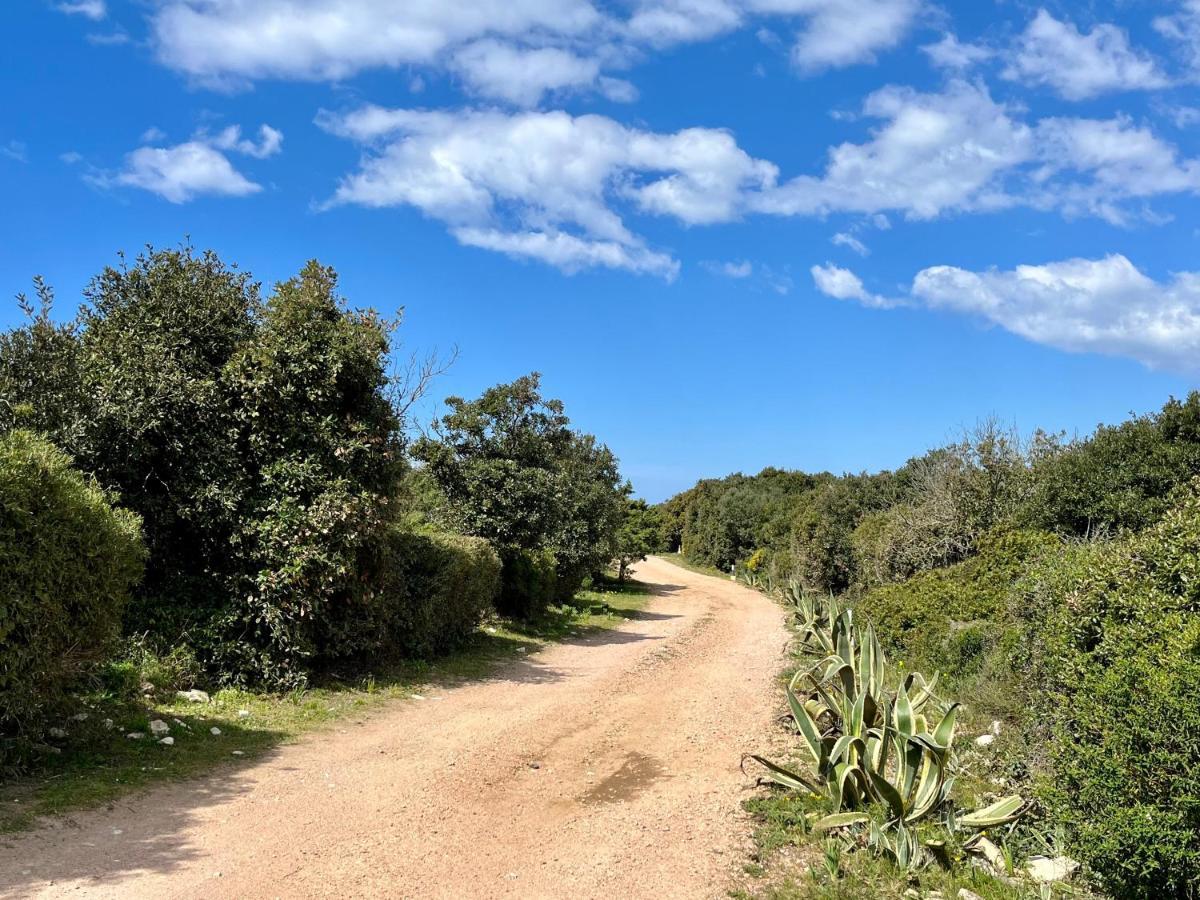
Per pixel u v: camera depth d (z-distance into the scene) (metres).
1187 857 3.94
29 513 5.39
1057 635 6.59
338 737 7.77
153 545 9.10
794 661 14.08
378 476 10.84
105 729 6.73
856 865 4.93
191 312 9.95
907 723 5.71
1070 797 4.89
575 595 28.48
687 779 6.95
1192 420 13.10
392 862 4.80
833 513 31.08
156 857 4.59
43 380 8.39
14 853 4.45
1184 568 5.84
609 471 35.78
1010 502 18.36
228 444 9.55
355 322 10.94
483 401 19.00
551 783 6.72
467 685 11.11
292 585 9.30
